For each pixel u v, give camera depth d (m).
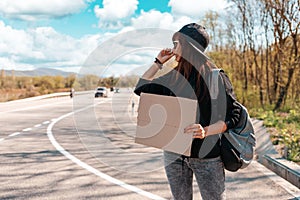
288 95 22.84
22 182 7.00
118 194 6.24
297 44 20.41
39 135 13.92
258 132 13.18
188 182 3.41
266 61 23.94
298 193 6.37
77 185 6.80
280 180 7.30
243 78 26.58
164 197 6.08
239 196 6.20
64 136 13.61
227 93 3.19
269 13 21.23
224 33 27.94
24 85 64.62
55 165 8.50
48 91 63.69
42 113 25.70
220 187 3.30
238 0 24.61
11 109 30.28
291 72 21.12
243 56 25.84
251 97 25.22
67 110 29.02
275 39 21.31
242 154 3.21
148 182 7.00
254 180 7.30
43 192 6.35
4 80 62.97
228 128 3.18
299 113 16.95
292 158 8.24
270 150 9.54
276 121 15.33
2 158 9.32
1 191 6.39
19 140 12.55
